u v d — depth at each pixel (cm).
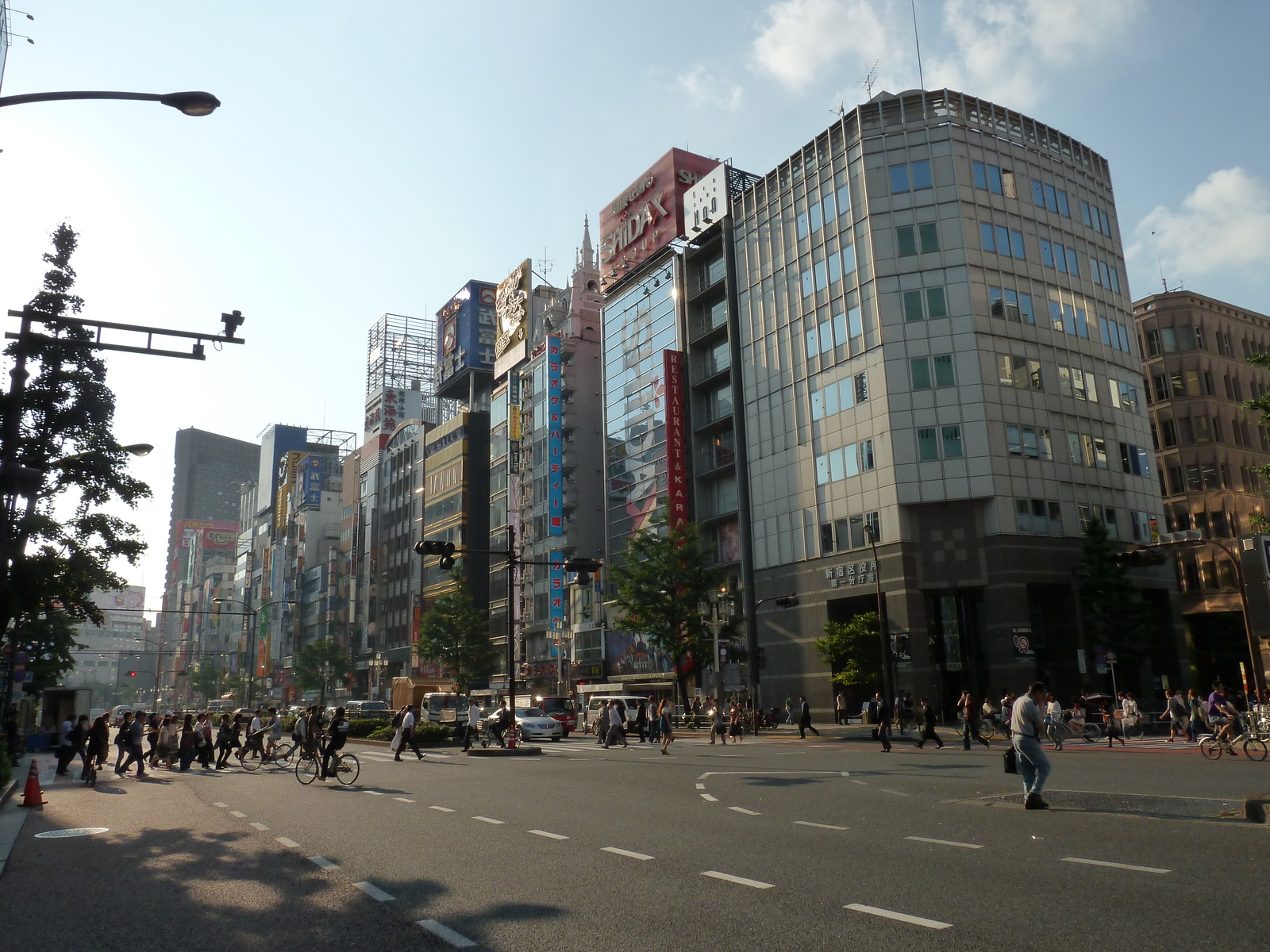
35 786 1700
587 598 7181
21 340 1411
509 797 1639
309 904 798
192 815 1514
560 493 7656
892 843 1013
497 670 8362
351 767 2088
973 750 2686
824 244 5178
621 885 827
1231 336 6297
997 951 596
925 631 4394
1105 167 5412
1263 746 2130
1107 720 2802
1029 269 4819
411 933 688
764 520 5416
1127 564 3462
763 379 5544
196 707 15875
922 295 4675
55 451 2431
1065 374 4772
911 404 4581
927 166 4816
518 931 679
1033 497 4438
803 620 5028
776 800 1471
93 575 2414
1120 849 936
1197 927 636
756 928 666
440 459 10031
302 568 13338
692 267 6444
